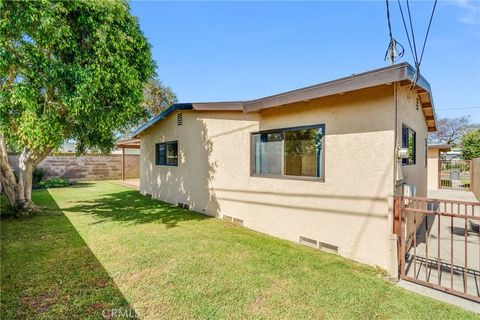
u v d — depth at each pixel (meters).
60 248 4.58
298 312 2.76
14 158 12.68
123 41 5.84
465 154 19.09
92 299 2.97
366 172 4.03
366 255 4.02
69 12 5.16
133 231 5.68
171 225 6.24
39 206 8.26
